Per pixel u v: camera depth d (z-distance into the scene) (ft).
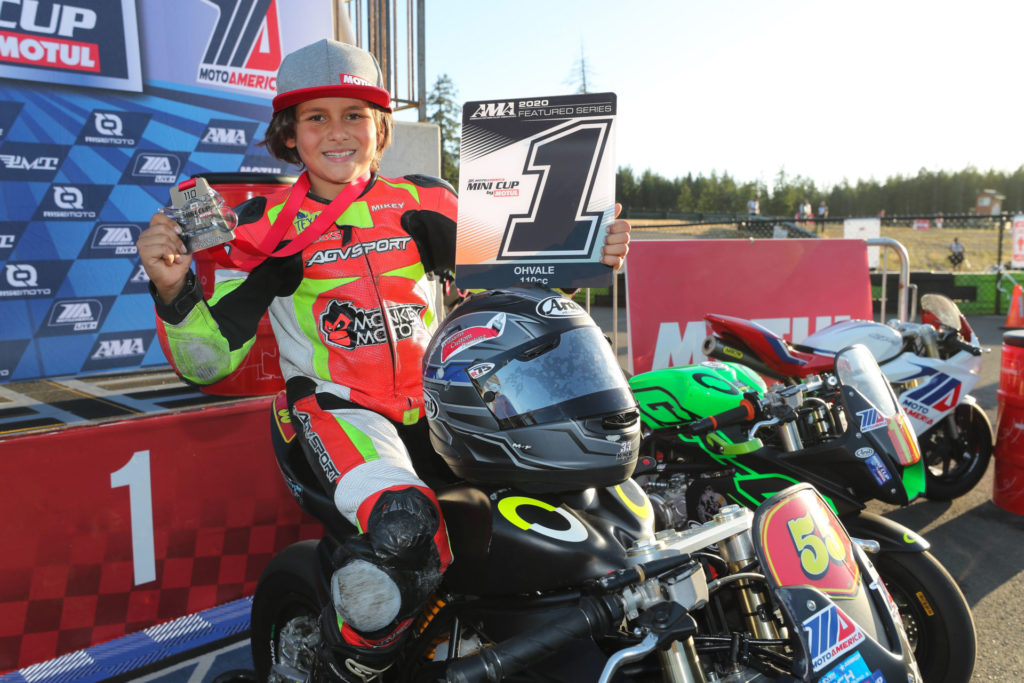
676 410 11.08
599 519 5.54
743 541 6.05
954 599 7.76
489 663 4.38
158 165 14.12
